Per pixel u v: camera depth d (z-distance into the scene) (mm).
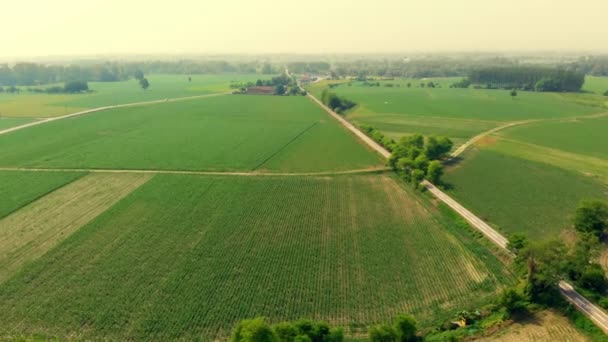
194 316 51688
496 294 55656
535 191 93500
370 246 69312
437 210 84312
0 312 52656
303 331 43625
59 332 49062
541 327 49344
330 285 58156
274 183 99938
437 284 58312
